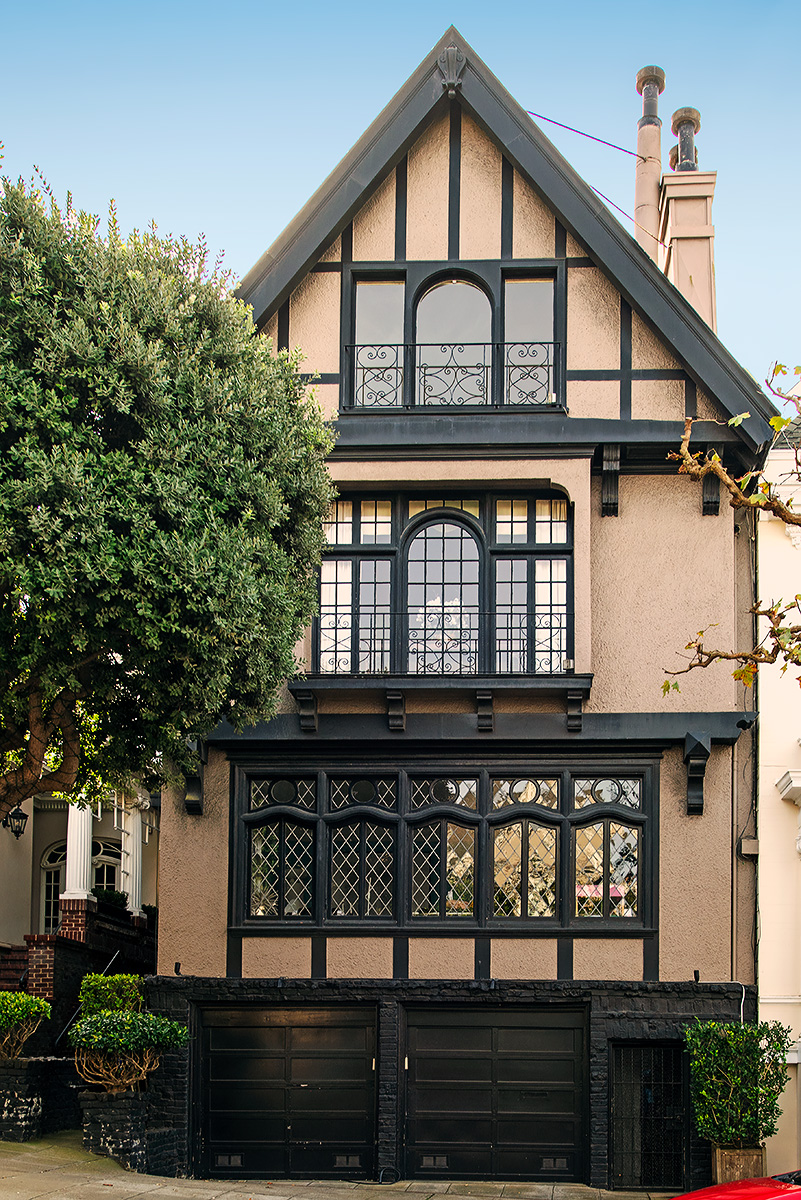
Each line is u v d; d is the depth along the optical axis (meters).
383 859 16.23
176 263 12.90
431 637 16.27
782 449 16.44
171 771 15.96
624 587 16.33
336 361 16.66
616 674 16.11
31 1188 12.86
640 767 16.03
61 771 12.49
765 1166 14.36
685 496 16.50
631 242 16.36
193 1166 15.77
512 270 16.77
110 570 10.76
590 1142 15.25
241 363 12.73
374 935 15.95
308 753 16.39
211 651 11.43
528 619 16.25
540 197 16.86
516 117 16.66
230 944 16.09
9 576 10.60
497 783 16.30
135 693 12.41
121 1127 14.70
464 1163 15.59
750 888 15.87
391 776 16.36
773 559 16.50
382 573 16.55
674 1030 15.35
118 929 22.08
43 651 11.15
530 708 16.08
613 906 15.90
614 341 16.53
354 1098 15.88
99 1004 17.62
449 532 16.61
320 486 13.53
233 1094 15.99
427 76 16.77
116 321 11.55
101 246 11.92
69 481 10.70
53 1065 16.23
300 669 16.02
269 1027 16.11
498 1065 15.77
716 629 16.14
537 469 16.19
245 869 16.33
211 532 11.55
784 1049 14.54
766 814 15.91
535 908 15.98
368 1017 16.03
